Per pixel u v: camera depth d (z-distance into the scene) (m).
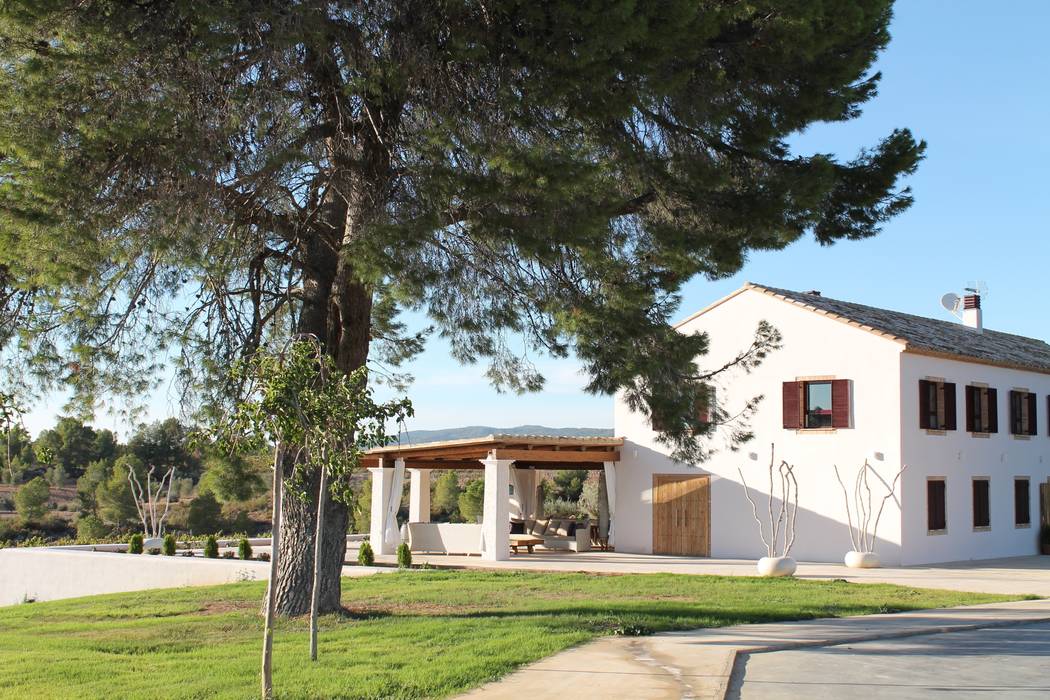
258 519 54.09
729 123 12.74
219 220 11.87
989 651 11.53
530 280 13.42
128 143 10.49
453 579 20.16
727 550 27.05
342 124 12.10
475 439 26.31
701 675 9.50
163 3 10.52
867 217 13.91
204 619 14.44
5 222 10.43
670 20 10.53
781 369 26.59
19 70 10.21
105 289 12.80
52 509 57.56
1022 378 29.84
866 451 24.89
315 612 10.48
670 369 13.89
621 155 12.38
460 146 11.31
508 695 8.56
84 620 15.26
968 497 26.66
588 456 28.78
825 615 14.51
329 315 14.08
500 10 10.65
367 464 29.83
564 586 18.58
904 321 30.03
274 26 10.32
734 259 13.00
